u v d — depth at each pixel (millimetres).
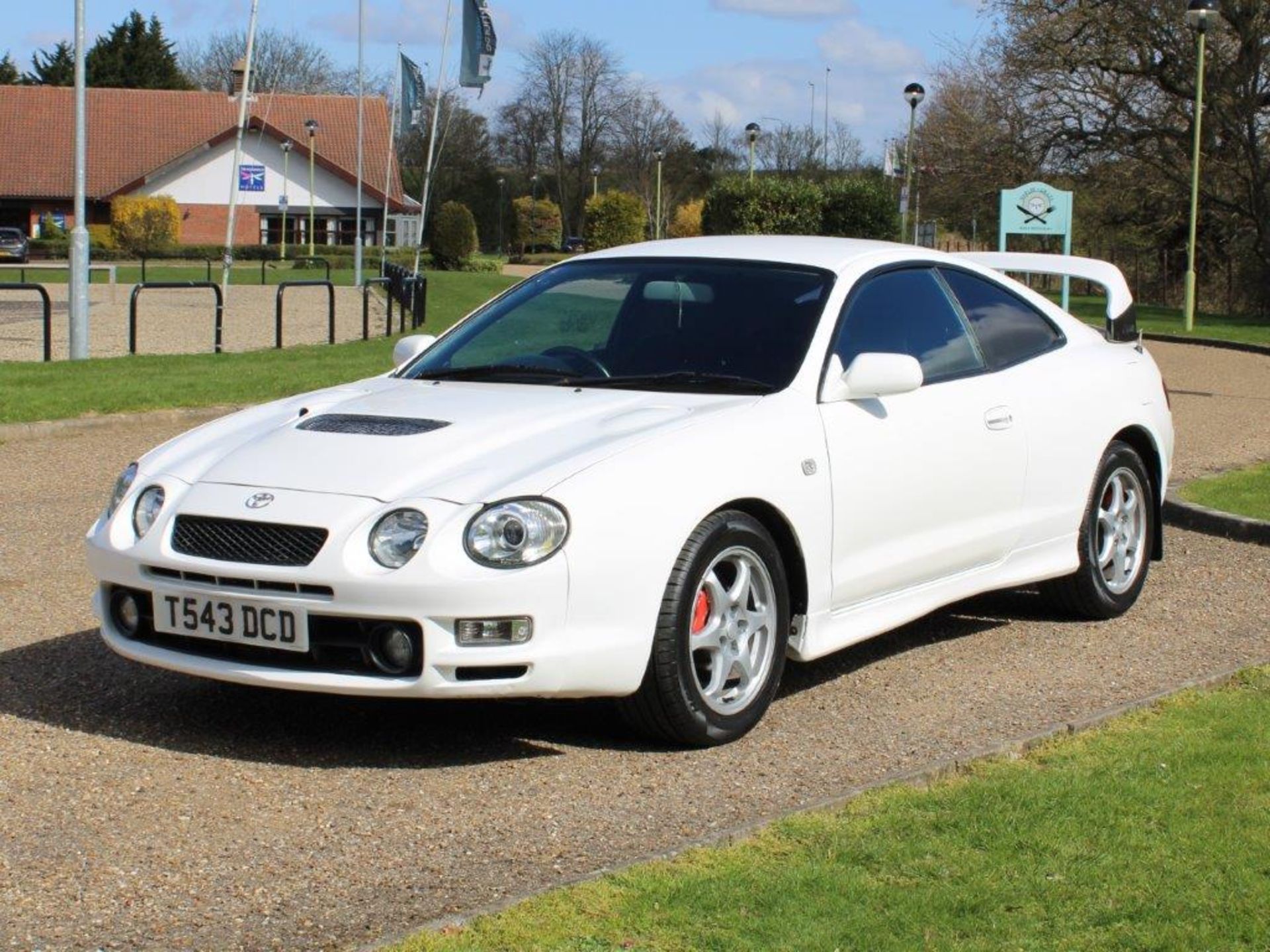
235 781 4598
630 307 5918
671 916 3520
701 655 4996
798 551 5242
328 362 17609
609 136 103062
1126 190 41281
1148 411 7082
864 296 5867
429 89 94750
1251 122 38469
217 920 3598
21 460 10922
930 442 5793
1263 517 8703
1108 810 4211
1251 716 5168
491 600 4477
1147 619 6855
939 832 4059
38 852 4020
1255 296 40938
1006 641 6469
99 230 68812
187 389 14375
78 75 17672
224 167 72938
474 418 5141
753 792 4531
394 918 3607
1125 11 38938
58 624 6445
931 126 45844
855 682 5812
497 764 4785
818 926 3457
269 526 4707
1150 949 3355
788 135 92500
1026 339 6641
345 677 4594
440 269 61219
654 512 4727
